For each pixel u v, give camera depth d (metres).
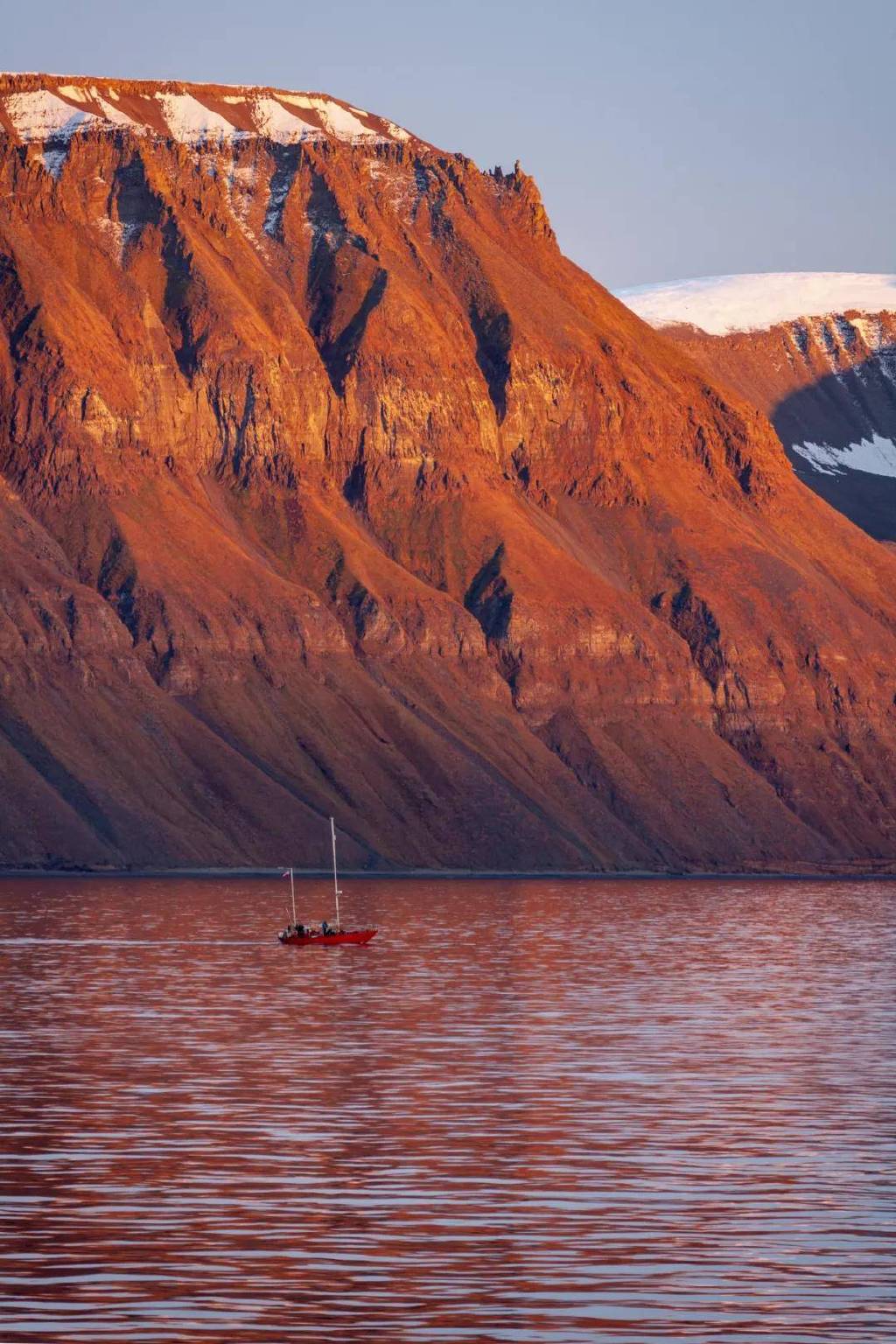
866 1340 117.69
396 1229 142.25
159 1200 150.00
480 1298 125.56
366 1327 119.06
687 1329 119.38
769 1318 121.69
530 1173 161.75
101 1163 163.38
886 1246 138.88
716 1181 159.38
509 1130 180.75
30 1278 128.12
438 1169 163.00
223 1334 117.38
